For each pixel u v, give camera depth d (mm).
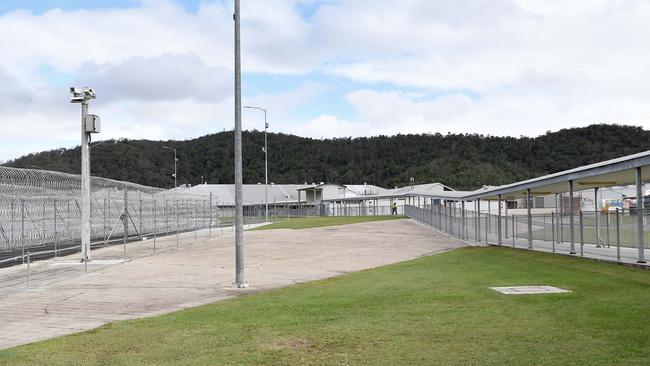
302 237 36844
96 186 35500
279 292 14109
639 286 12359
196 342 8344
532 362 6629
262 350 7699
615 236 21281
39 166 75938
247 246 30672
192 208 52219
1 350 8305
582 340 7566
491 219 33156
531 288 12836
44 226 28125
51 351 8094
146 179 121375
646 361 6504
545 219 26219
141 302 13266
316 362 7020
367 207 86000
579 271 15680
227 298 13672
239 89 16219
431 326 8891
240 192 15906
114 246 30969
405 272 17688
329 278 17359
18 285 16469
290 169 158625
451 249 27469
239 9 16281
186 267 21047
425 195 68875
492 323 8953
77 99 23750
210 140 168250
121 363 7297
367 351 7469
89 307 12602
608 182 22266
